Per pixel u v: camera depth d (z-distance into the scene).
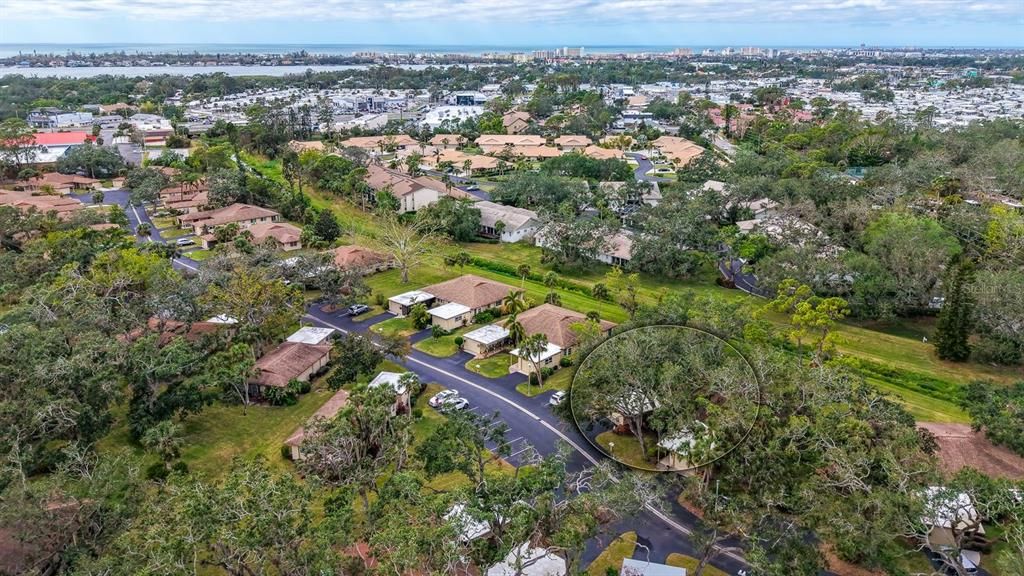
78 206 145.00
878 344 91.12
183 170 178.00
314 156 186.75
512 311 91.19
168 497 45.00
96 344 64.38
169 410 64.62
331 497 50.84
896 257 98.19
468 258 121.06
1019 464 54.38
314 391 76.69
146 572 36.34
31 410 55.75
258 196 157.12
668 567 47.06
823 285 99.81
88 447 58.03
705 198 144.38
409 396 69.69
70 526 45.78
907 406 73.81
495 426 62.53
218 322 87.00
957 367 84.38
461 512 43.38
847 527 43.97
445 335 91.19
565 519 44.62
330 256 107.81
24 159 190.12
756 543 43.41
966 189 143.50
